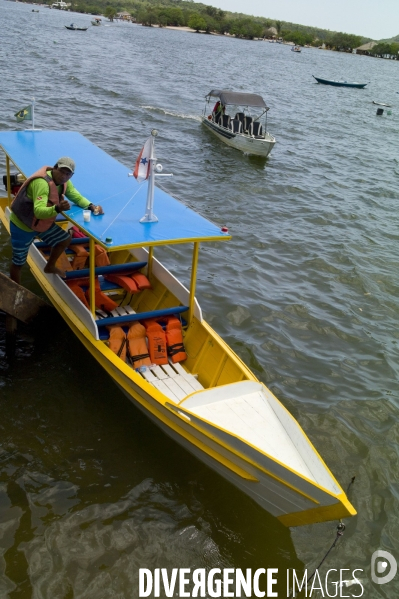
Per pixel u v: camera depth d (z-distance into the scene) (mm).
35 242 10008
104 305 8664
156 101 31844
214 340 7785
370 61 156125
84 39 70562
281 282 12328
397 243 15625
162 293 8992
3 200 11781
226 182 19078
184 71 51125
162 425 6961
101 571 5590
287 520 6152
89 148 10367
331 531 6441
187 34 147125
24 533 5828
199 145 23562
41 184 7137
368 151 28031
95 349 7793
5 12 109438
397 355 10125
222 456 6293
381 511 6758
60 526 5961
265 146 22875
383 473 7324
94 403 7707
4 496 6191
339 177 22047
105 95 30969
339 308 11508
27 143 10094
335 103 46094
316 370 9328
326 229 15938
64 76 35125
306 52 151625
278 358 9508
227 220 15555
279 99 42781
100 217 7469
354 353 10008
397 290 12734
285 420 6273
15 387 7773
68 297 8367
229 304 10961
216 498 6598
